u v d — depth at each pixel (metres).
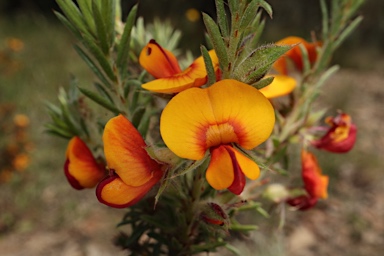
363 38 0.88
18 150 0.43
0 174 0.42
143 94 0.10
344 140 0.10
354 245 0.38
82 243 0.36
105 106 0.09
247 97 0.07
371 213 0.41
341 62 0.83
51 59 0.68
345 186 0.45
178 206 0.09
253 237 0.32
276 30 0.82
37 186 0.43
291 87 0.09
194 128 0.07
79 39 0.09
